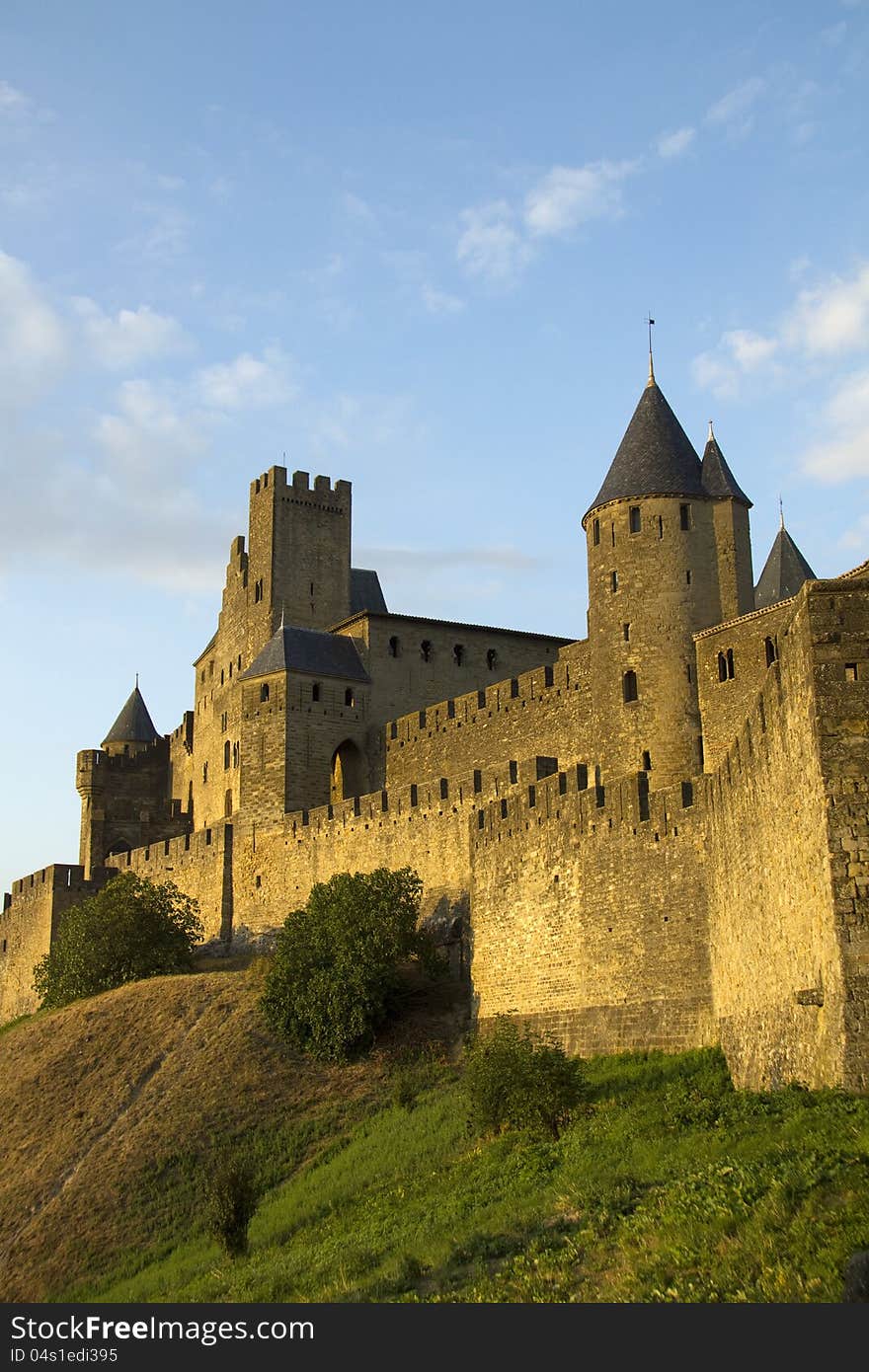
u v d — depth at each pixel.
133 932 80.38
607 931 51.81
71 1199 53.81
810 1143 25.92
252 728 89.56
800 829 30.97
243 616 108.06
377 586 111.38
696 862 47.84
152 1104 59.53
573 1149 37.09
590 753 71.44
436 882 68.94
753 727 37.19
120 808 120.50
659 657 68.06
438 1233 33.62
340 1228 40.75
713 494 70.38
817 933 29.53
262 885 85.56
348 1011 60.03
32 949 98.56
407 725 86.75
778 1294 21.23
